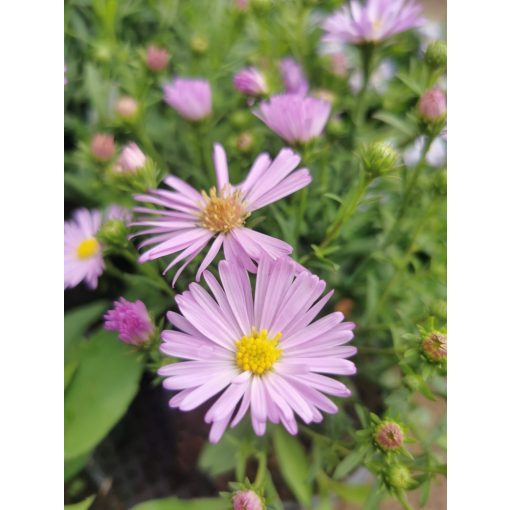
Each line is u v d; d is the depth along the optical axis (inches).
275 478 5.3
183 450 5.6
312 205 5.4
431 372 4.2
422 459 4.4
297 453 5.0
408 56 6.1
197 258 4.9
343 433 5.2
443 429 4.4
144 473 5.5
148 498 5.4
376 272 5.6
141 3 6.6
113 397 5.0
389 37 5.2
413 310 5.2
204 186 5.5
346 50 6.0
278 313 4.0
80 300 5.8
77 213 5.2
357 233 5.6
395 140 5.6
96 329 5.8
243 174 5.5
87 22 6.5
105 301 5.6
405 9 5.3
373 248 5.5
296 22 6.0
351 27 5.2
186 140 5.9
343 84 6.0
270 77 5.7
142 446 5.6
